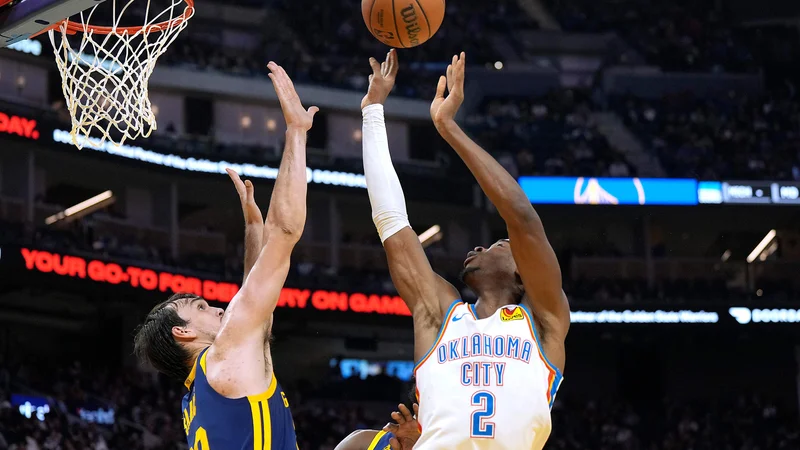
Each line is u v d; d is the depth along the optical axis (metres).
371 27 3.96
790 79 27.62
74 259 18.16
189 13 5.72
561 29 28.16
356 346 23.52
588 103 25.67
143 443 17.55
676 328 22.73
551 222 24.28
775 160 24.34
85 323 21.23
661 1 28.73
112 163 20.33
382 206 3.55
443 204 23.45
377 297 21.69
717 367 24.47
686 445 22.12
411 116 24.38
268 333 3.32
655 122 25.61
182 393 19.94
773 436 22.25
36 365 19.66
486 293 3.45
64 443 16.19
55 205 20.05
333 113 24.19
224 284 20.52
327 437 20.12
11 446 15.48
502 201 3.29
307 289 21.09
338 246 23.09
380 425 21.84
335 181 22.98
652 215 23.69
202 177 21.61
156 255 20.11
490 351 3.18
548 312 3.32
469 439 3.10
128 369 20.52
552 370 3.24
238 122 23.25
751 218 24.27
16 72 20.30
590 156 24.06
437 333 3.34
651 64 27.31
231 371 3.14
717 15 28.69
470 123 24.89
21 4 4.83
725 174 24.08
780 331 22.67
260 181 22.23
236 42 25.36
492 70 26.16
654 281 23.39
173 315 3.42
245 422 3.12
